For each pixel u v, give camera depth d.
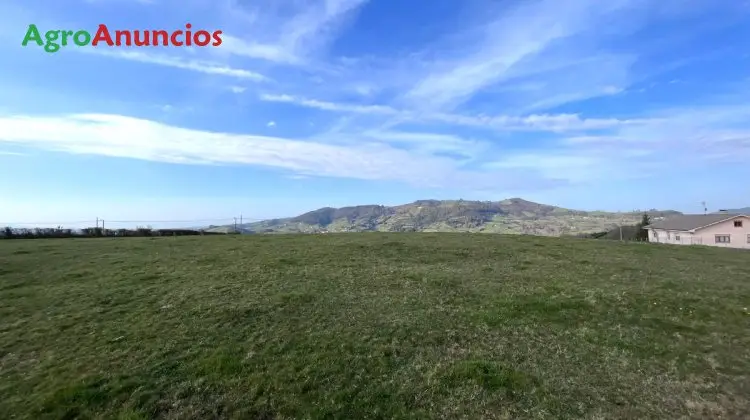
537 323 12.91
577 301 15.12
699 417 8.11
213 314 13.10
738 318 13.91
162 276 18.31
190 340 11.15
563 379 9.42
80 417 7.84
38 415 7.86
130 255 23.91
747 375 9.84
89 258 22.67
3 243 29.77
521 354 10.67
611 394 8.87
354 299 15.05
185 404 8.28
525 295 15.93
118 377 9.16
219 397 8.51
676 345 11.52
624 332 12.36
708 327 12.98
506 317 13.34
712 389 9.17
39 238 36.53
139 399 8.37
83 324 12.28
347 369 9.67
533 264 23.23
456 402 8.46
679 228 69.81
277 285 16.80
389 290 16.44
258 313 13.30
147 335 11.46
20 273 18.72
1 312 13.30
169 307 13.74
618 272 21.33
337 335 11.58
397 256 24.84
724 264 26.66
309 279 18.02
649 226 80.88
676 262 26.34
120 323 12.37
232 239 33.94
